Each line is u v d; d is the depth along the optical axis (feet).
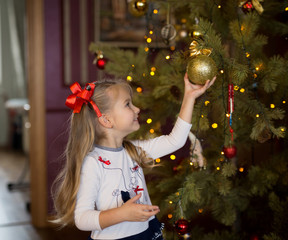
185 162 5.69
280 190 5.63
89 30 9.68
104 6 9.71
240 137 5.43
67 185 4.31
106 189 4.26
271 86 4.55
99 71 9.77
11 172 16.02
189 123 4.39
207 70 3.94
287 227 5.06
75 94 4.52
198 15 5.10
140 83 5.84
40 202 9.65
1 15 21.76
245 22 4.66
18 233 9.29
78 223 3.97
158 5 5.91
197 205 5.57
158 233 4.56
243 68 4.24
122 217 3.79
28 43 9.42
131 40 9.98
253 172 5.26
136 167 4.63
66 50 9.53
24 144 20.04
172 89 5.29
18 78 21.94
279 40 5.92
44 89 9.48
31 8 9.27
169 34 5.58
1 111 22.27
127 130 4.49
